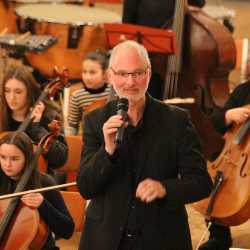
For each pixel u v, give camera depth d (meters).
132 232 5.40
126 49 5.21
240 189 7.36
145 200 5.17
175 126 5.45
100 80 9.96
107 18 12.74
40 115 8.20
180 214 5.52
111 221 5.41
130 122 5.40
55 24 12.27
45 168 8.01
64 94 10.13
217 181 7.57
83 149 5.51
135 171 5.41
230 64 10.74
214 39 10.66
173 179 5.37
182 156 5.41
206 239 8.93
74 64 12.43
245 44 11.34
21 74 8.41
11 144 6.82
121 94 5.23
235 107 8.27
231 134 8.04
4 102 8.48
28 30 12.57
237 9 19.91
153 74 11.02
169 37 10.03
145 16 11.06
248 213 7.32
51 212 6.82
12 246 6.59
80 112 10.09
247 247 8.85
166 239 5.44
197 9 11.06
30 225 6.63
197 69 10.81
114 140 5.10
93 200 5.55
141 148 5.41
